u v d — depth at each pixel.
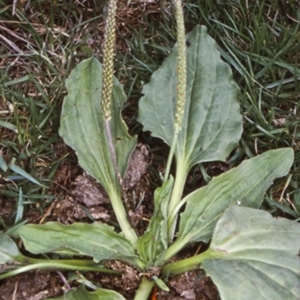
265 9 0.49
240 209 0.36
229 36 0.47
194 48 0.43
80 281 0.37
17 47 0.47
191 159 0.41
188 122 0.42
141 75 0.46
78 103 0.41
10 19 0.48
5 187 0.42
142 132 0.44
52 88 0.45
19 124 0.43
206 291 0.38
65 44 0.48
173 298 0.38
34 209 0.41
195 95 0.42
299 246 0.35
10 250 0.37
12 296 0.38
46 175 0.43
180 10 0.34
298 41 0.47
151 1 0.50
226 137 0.41
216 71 0.42
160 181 0.42
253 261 0.35
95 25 0.48
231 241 0.36
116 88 0.41
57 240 0.36
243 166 0.39
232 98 0.42
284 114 0.45
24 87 0.46
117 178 0.39
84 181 0.41
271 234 0.36
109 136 0.37
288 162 0.39
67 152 0.43
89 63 0.41
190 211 0.38
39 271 0.38
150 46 0.47
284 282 0.34
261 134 0.43
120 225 0.39
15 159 0.42
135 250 0.37
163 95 0.42
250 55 0.46
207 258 0.36
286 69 0.46
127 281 0.38
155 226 0.35
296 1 0.49
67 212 0.41
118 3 0.50
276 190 0.42
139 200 0.42
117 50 0.48
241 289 0.33
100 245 0.36
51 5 0.49
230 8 0.48
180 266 0.37
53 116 0.44
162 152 0.44
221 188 0.39
